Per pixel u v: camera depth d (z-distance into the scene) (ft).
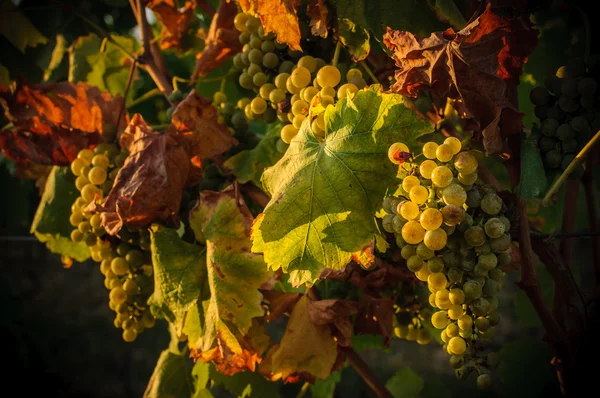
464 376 1.65
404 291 2.15
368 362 8.60
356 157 1.67
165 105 3.67
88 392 7.94
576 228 2.85
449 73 1.65
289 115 1.95
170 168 2.00
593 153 2.01
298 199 1.68
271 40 2.05
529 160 1.74
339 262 1.65
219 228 1.96
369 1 1.87
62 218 2.52
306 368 1.96
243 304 1.91
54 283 10.32
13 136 2.28
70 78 2.87
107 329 9.59
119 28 3.27
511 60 1.71
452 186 1.58
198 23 2.80
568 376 1.91
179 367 2.38
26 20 3.00
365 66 1.93
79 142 2.29
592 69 1.78
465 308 1.65
